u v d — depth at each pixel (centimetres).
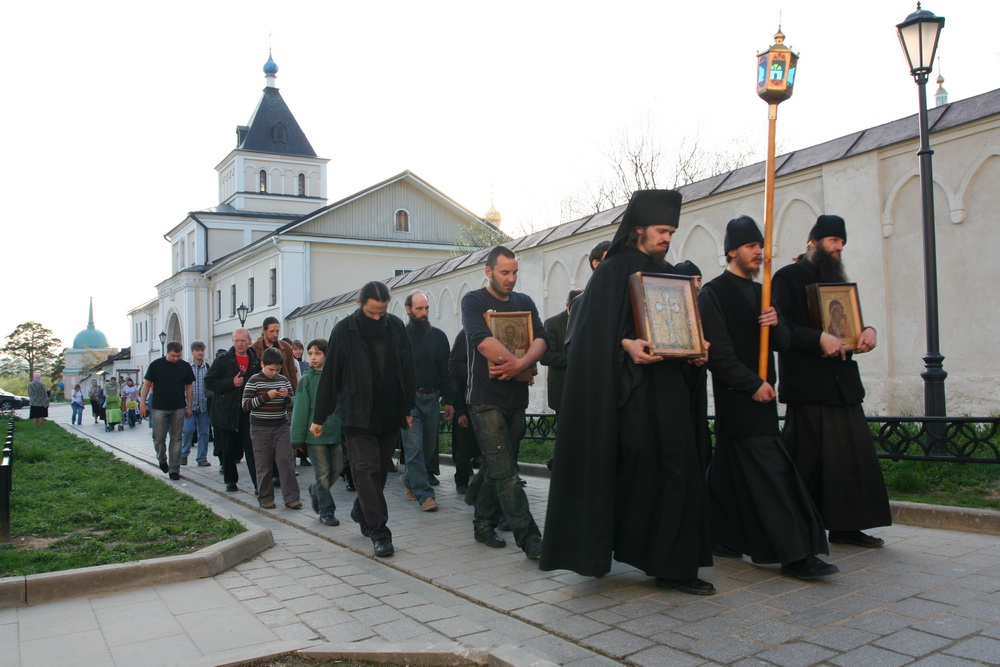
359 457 552
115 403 2575
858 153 874
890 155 851
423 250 3688
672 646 326
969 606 354
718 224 1061
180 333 5041
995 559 430
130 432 2411
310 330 2752
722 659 309
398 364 573
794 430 482
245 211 4819
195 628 388
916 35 696
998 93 774
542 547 423
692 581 399
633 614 371
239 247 4672
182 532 576
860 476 467
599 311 415
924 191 691
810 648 314
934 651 304
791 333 470
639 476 403
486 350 501
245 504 807
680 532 397
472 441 808
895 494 576
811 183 938
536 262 1438
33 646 366
